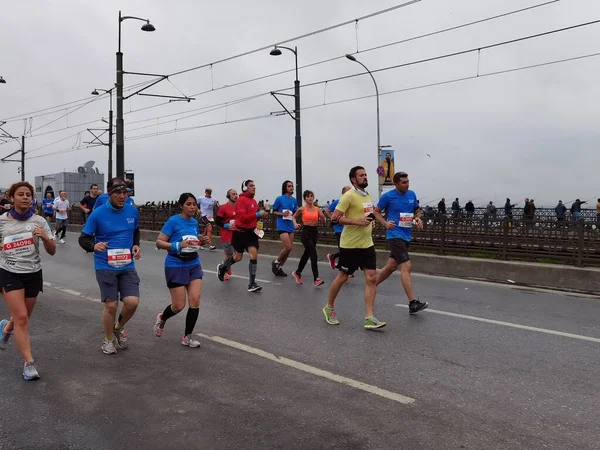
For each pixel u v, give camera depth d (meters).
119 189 5.70
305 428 4.16
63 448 3.86
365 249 7.05
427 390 4.91
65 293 9.77
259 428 4.16
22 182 5.13
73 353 6.11
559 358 5.81
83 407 4.58
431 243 12.84
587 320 7.54
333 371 5.44
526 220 11.12
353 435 4.03
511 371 5.40
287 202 11.46
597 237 10.06
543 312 8.05
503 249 11.48
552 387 4.97
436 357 5.87
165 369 5.55
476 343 6.40
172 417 4.37
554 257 10.71
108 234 5.78
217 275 11.91
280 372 5.43
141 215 24.70
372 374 5.35
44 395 4.85
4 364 5.71
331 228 15.62
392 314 7.93
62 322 7.59
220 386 5.05
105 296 5.82
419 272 12.30
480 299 9.08
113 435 4.06
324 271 12.61
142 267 13.08
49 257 15.15
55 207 19.81
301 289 10.12
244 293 9.72
